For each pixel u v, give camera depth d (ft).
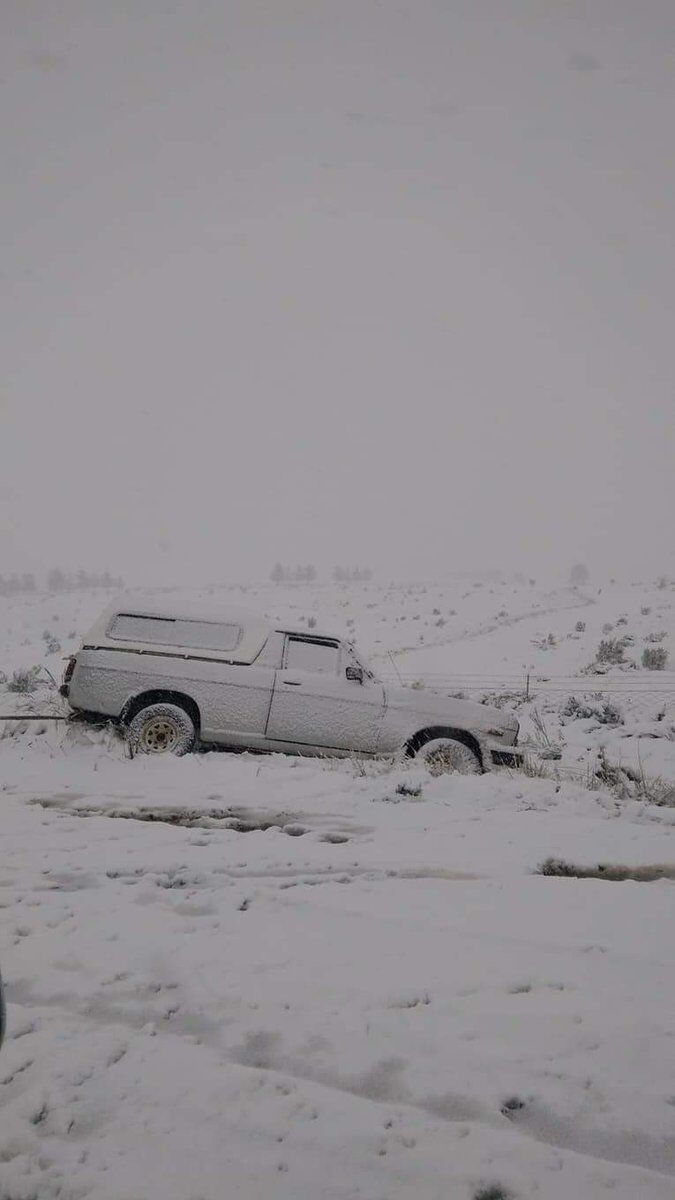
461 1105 6.39
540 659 68.13
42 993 8.31
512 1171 5.55
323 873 13.00
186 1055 7.07
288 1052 7.18
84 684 24.17
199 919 10.66
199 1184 5.32
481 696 48.80
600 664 61.21
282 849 14.29
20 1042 7.22
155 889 11.87
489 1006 8.23
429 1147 5.82
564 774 25.07
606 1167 5.65
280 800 18.37
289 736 24.12
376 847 14.61
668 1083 6.80
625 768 23.77
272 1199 5.19
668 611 94.43
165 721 23.88
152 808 17.37
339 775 21.11
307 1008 8.09
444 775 20.74
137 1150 5.68
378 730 24.14
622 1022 7.92
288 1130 5.98
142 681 24.11
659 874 13.46
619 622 86.48
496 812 17.63
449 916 11.03
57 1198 5.14
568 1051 7.32
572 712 41.06
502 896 11.99
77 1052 7.04
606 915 11.21
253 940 9.94
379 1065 6.98
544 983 8.85
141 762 22.15
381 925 10.61
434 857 14.01
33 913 10.71
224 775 20.90
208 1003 8.15
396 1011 8.07
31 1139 5.75
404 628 97.91
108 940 9.82
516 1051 7.29
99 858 13.38
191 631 25.11
